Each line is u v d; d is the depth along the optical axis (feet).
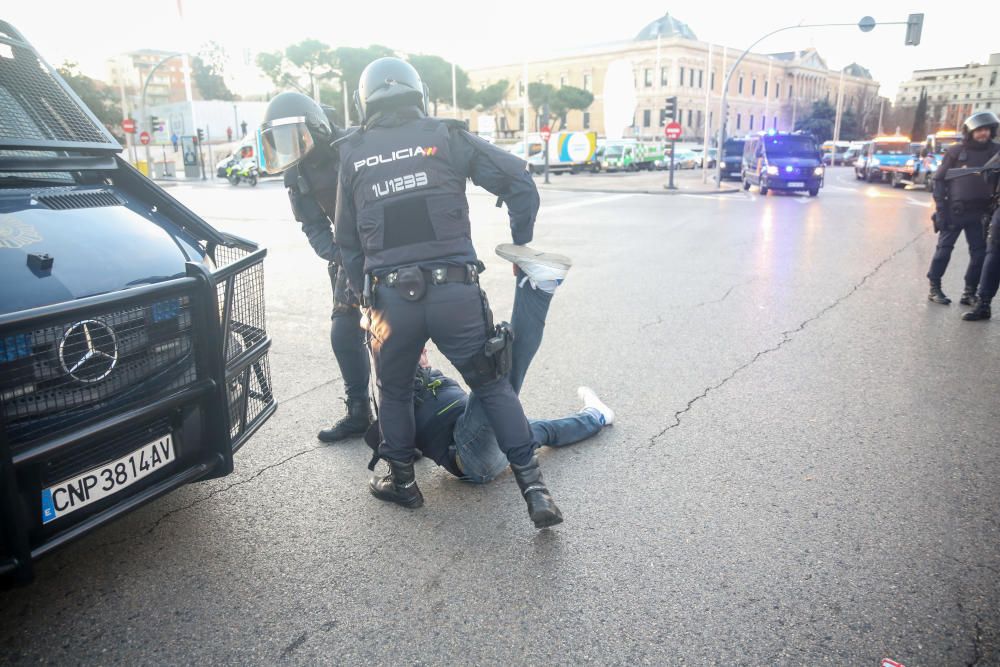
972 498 10.07
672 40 258.37
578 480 10.69
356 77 192.75
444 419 10.24
